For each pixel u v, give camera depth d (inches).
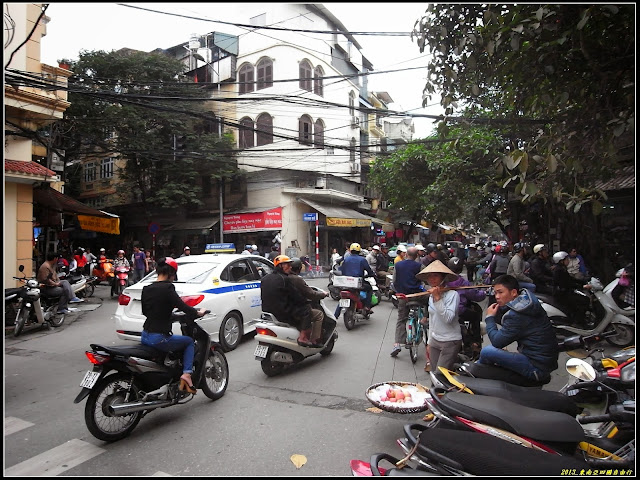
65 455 134.3
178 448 138.2
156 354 159.5
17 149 422.0
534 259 361.7
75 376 224.4
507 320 137.6
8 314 350.3
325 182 874.1
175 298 163.6
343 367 226.2
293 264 224.2
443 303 169.8
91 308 457.7
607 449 110.7
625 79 143.9
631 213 408.8
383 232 1088.8
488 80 169.2
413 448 96.8
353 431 148.1
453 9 162.6
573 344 160.1
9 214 403.5
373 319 364.5
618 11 129.1
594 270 434.0
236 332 276.2
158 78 757.3
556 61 151.1
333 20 919.7
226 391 193.2
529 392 118.3
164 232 897.5
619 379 121.8
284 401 179.0
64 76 446.0
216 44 880.9
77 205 577.6
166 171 796.6
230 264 290.2
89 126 692.7
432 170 595.8
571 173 152.4
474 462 90.0
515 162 137.7
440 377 131.7
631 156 273.4
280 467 124.2
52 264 363.3
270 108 835.4
